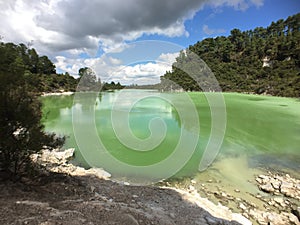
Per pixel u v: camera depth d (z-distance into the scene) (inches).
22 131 178.5
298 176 319.6
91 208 155.8
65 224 121.9
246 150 420.8
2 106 161.0
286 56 2266.2
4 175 179.9
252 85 1782.7
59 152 369.1
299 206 241.8
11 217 119.4
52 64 2485.2
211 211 214.2
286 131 568.1
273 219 216.7
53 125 582.9
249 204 244.5
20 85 178.7
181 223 175.5
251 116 769.6
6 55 175.8
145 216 165.6
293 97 1416.1
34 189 179.5
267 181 299.6
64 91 2106.3
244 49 2662.4
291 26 2874.0
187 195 245.4
